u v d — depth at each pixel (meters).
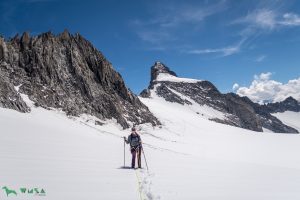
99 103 80.44
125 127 79.50
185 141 88.50
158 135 86.12
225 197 10.60
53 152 20.16
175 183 12.88
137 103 103.38
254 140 113.75
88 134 53.47
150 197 10.24
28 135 29.12
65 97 73.19
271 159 70.62
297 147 99.62
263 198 10.77
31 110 57.66
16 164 13.89
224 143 97.94
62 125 55.19
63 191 9.83
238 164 25.06
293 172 20.30
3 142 21.62
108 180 12.42
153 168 17.89
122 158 22.45
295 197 11.16
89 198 9.27
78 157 19.25
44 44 81.94
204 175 16.06
